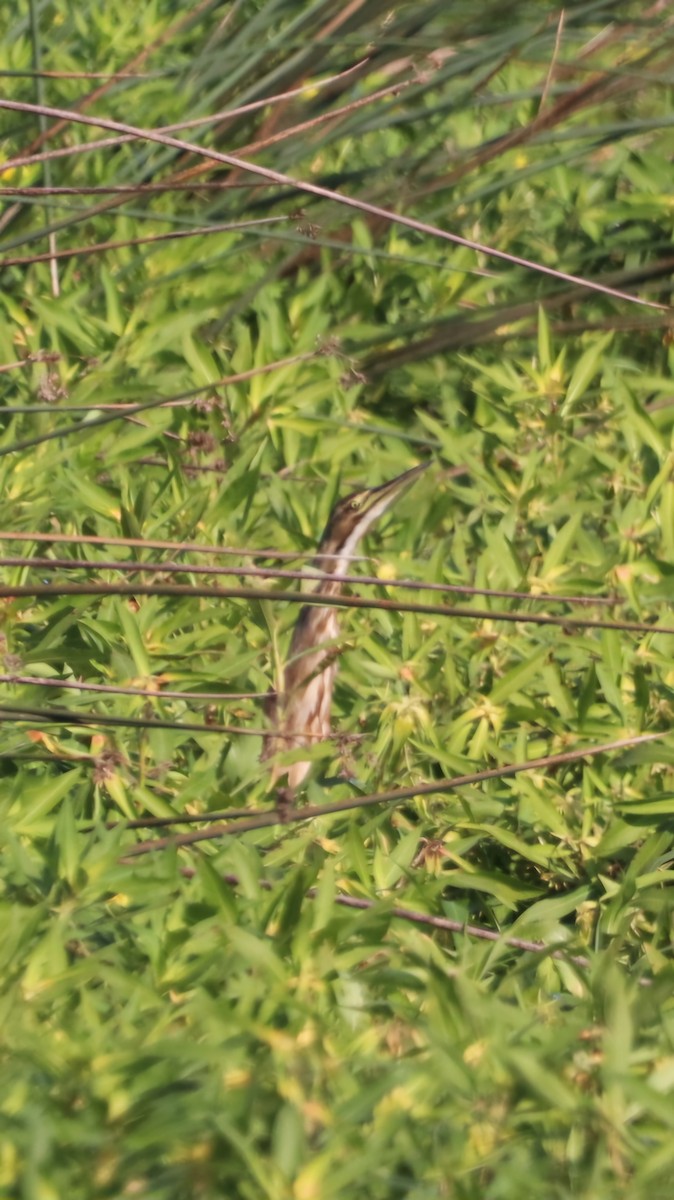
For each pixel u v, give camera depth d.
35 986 6.41
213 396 12.38
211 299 13.81
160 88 15.12
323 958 6.64
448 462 13.27
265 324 13.42
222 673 9.39
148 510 10.66
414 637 9.90
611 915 8.38
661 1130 5.81
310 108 14.59
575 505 11.48
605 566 10.47
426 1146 5.73
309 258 14.81
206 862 7.22
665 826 8.99
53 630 9.67
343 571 11.20
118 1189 5.48
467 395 14.18
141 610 10.02
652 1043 6.45
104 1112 5.64
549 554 10.58
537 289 14.23
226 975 6.71
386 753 9.52
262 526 11.95
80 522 11.08
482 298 14.46
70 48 16.75
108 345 12.90
